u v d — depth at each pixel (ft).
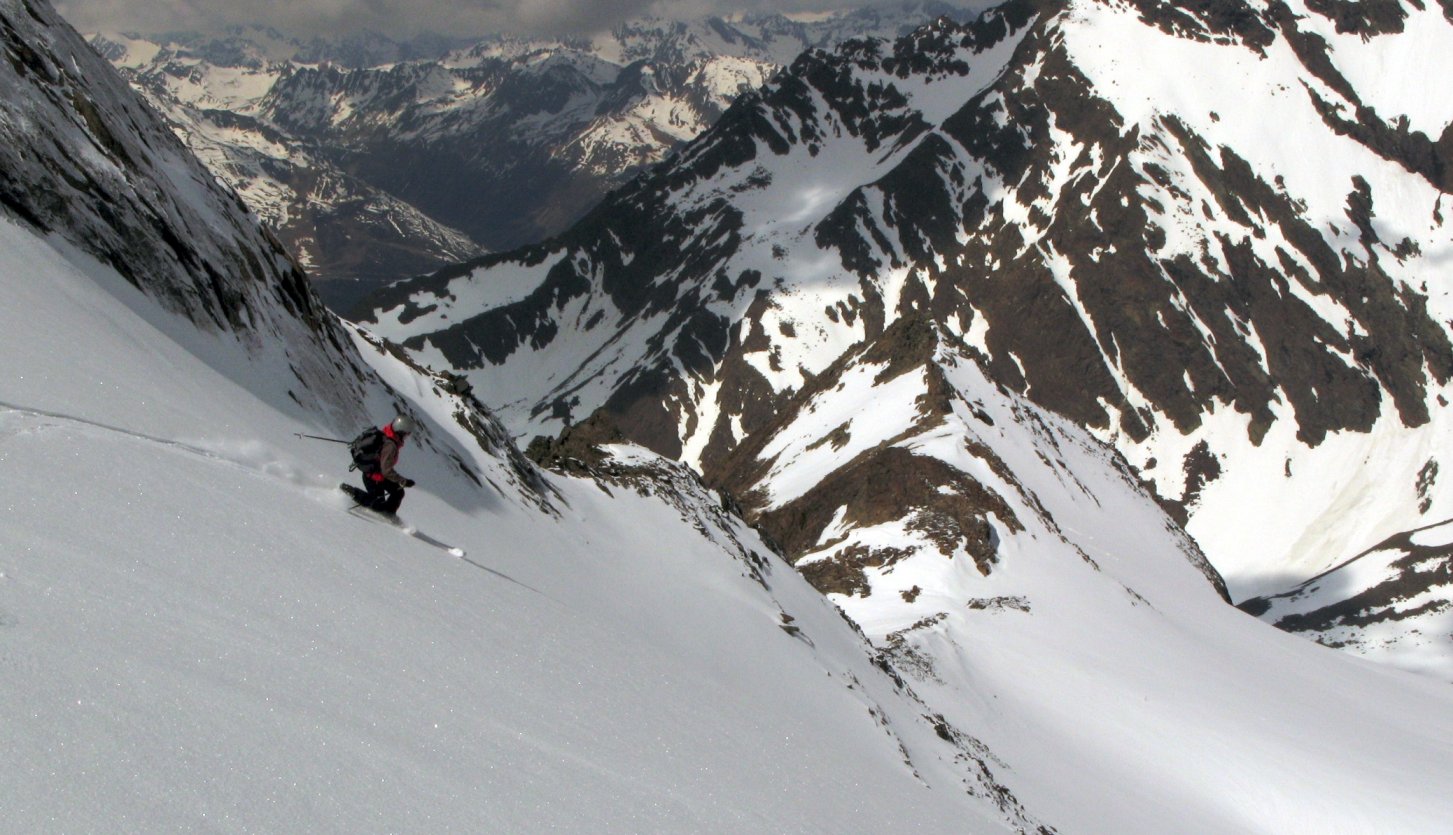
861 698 106.01
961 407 323.57
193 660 28.53
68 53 82.89
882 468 264.11
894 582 214.69
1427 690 252.62
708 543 126.52
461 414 107.65
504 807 29.76
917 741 109.60
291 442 62.08
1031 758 143.33
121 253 66.23
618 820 32.99
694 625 93.86
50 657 25.03
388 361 106.52
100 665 25.79
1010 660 179.42
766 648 100.63
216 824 22.49
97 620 27.96
